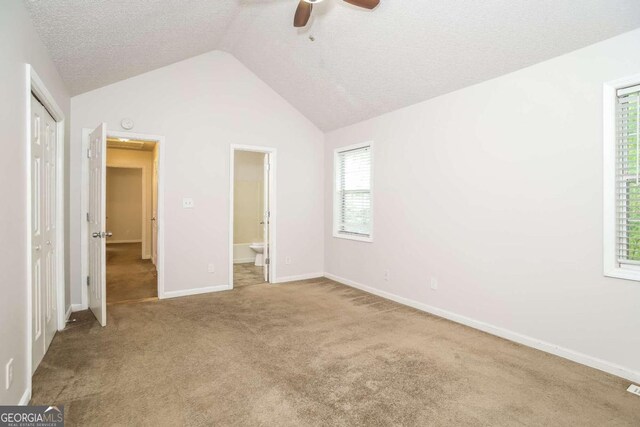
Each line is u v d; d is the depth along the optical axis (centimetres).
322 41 334
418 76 324
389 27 282
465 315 320
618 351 224
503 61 271
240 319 331
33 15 204
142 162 680
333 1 279
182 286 414
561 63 249
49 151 276
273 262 483
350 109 429
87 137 362
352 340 282
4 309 160
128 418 177
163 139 399
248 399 195
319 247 522
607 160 226
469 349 265
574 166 244
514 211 280
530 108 268
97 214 320
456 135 326
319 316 341
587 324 239
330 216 509
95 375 221
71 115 355
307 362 242
